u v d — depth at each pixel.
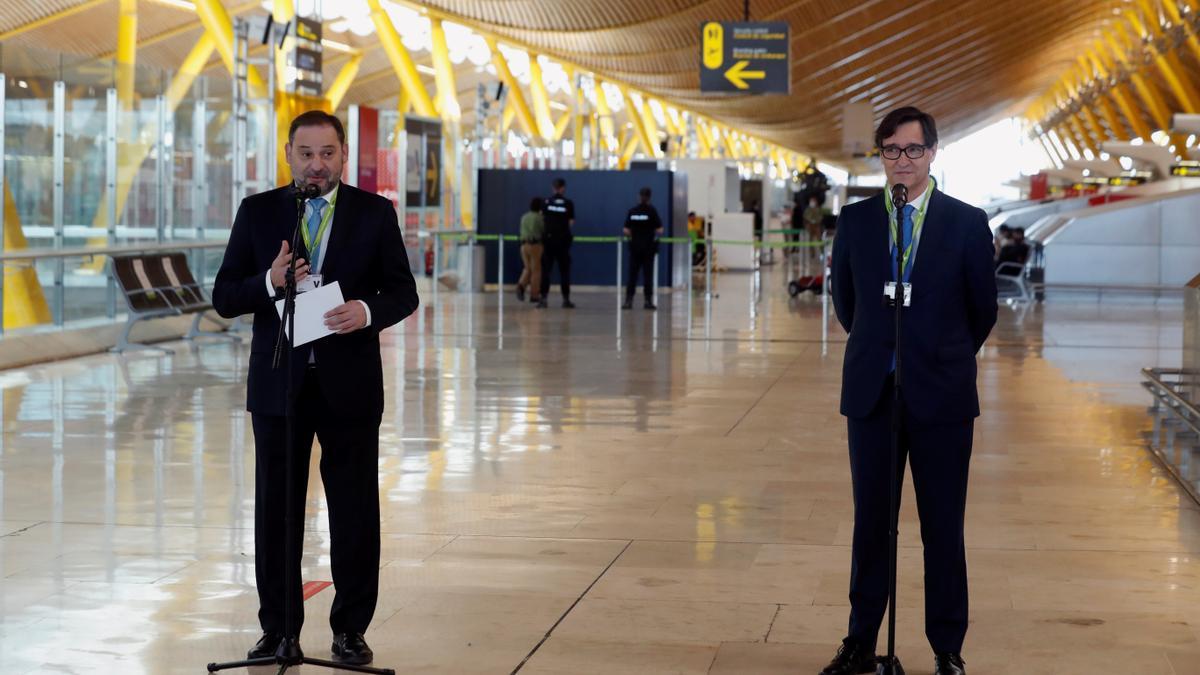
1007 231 23.02
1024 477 7.65
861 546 4.30
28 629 4.78
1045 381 12.09
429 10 35.66
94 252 13.45
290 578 4.28
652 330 16.97
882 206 4.24
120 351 13.90
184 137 16.20
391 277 4.38
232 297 4.26
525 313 19.56
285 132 19.56
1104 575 5.53
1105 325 18.00
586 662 4.46
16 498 6.95
